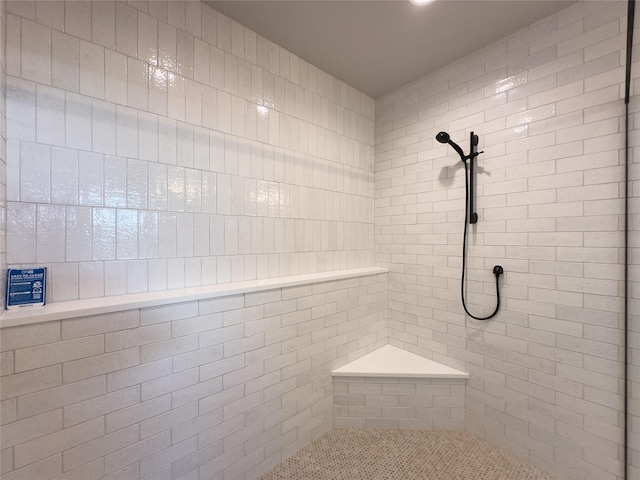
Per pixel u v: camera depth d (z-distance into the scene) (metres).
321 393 1.82
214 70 1.51
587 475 1.41
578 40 1.43
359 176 2.30
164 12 1.34
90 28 1.15
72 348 0.98
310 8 1.49
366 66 2.00
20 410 0.89
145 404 1.14
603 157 1.37
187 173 1.41
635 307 1.28
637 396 1.28
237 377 1.42
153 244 1.31
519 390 1.64
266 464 1.54
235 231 1.59
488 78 1.77
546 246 1.54
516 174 1.65
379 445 1.74
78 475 1.00
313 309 1.77
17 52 1.00
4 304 0.96
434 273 2.04
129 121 1.24
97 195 1.17
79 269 1.13
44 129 1.05
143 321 1.13
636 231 1.28
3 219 0.96
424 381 1.87
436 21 1.58
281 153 1.81
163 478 1.19
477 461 1.61
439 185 2.01
